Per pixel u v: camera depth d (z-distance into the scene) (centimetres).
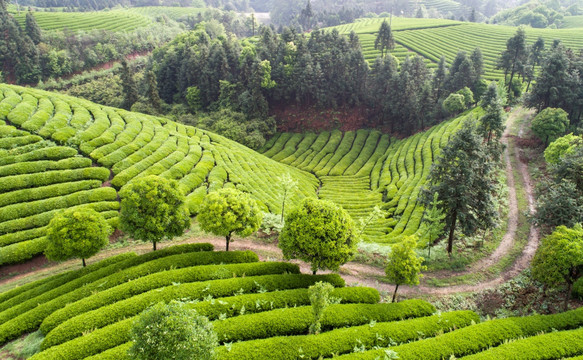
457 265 4222
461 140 4244
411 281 3256
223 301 2972
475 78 10100
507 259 4338
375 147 10200
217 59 11512
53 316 2870
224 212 3850
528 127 8562
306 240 3356
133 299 2950
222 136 9406
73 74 14200
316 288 2588
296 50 11375
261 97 10688
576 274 3312
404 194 6894
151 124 7894
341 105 11331
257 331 2712
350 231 3512
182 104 11562
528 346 2653
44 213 4650
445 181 4344
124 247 4541
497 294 3781
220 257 3788
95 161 5934
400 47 15188
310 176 8944
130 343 2461
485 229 4569
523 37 9531
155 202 3775
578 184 4600
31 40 13588
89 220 3625
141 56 16238
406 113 9969
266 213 5284
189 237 4719
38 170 5294
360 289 3428
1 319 2989
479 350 2703
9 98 6894
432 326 2939
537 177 6450
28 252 4175
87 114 7269
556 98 7769
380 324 2903
